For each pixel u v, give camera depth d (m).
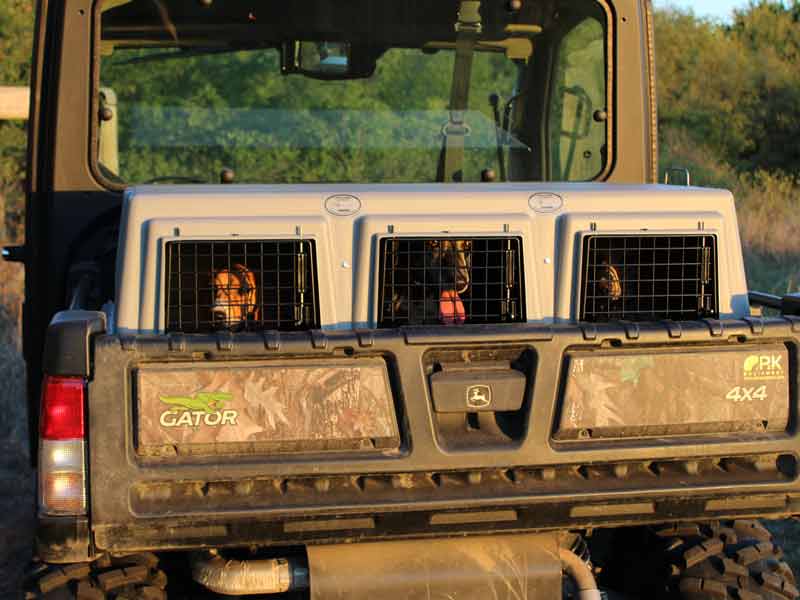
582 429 4.18
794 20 30.02
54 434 3.89
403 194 4.28
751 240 16.61
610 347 4.19
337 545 4.21
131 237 4.12
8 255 5.76
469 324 4.26
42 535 3.91
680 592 4.73
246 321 4.22
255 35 5.55
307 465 3.98
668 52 27.53
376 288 4.22
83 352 3.85
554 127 5.81
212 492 3.96
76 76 5.20
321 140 5.70
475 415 4.16
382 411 4.04
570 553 4.52
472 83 5.79
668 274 4.48
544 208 4.37
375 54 5.71
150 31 5.44
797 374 4.32
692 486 4.25
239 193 4.23
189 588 4.81
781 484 4.33
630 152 5.66
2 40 18.14
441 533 4.15
